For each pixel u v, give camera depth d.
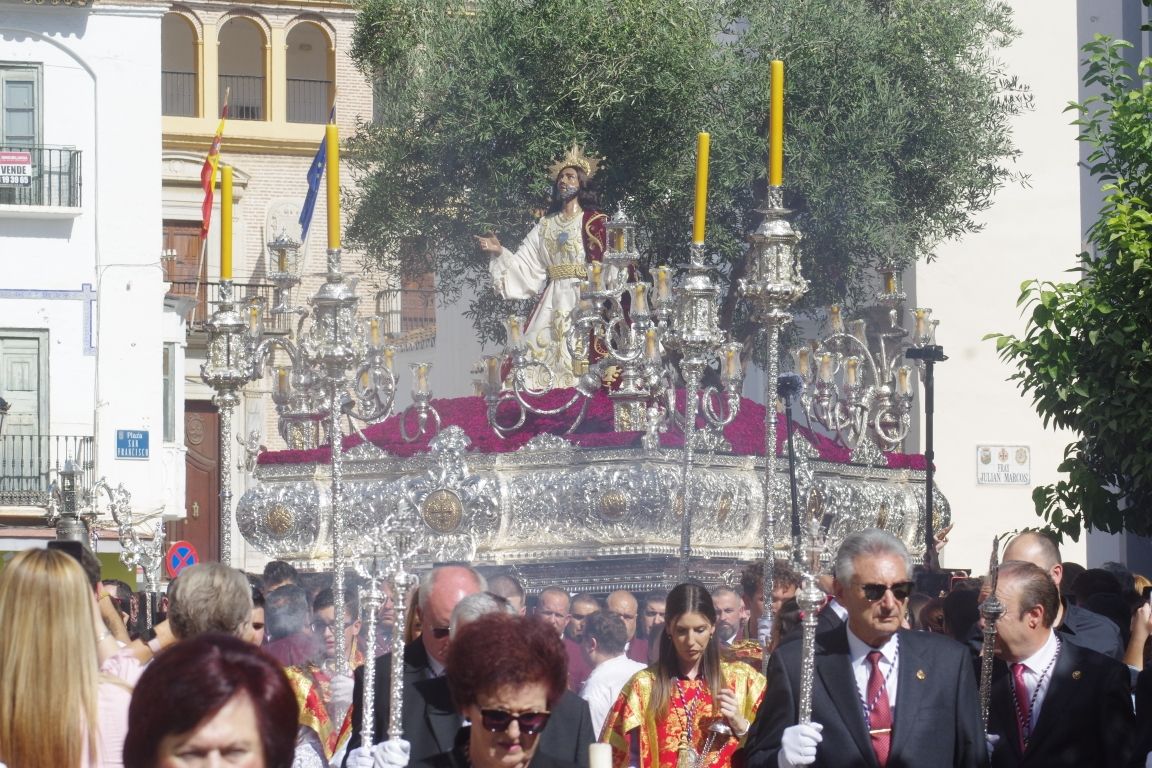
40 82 35.44
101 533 34.16
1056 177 29.56
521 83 26.89
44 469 34.97
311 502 16.34
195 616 8.12
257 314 14.86
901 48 26.92
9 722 5.90
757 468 16.05
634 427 15.50
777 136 11.15
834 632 8.07
